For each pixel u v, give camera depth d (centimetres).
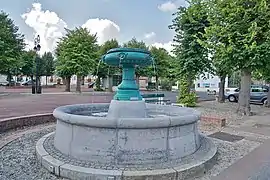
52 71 5312
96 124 470
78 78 3278
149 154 479
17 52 2877
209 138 721
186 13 1748
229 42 1195
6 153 573
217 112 1418
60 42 3469
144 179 423
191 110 692
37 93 2847
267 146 700
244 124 1062
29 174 459
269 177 471
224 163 547
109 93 3231
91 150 478
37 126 904
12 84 4794
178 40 1822
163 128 490
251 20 1170
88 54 3203
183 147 520
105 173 423
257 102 2252
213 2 1302
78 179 433
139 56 597
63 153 517
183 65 1798
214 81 4744
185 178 450
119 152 470
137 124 468
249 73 1362
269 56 1144
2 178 439
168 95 3066
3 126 783
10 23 3061
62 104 1764
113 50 610
